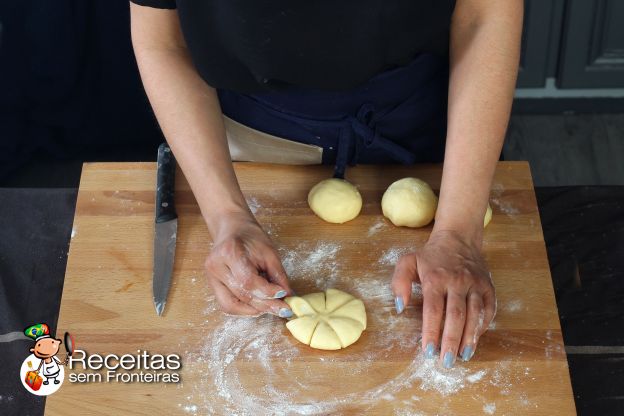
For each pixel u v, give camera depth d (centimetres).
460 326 128
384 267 148
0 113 257
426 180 163
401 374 131
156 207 155
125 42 252
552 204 173
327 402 127
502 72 140
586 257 163
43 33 241
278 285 136
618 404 138
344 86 144
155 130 277
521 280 144
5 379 144
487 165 139
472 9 142
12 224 169
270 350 134
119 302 142
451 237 136
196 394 128
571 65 306
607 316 153
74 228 154
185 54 150
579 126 312
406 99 158
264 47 132
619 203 173
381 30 132
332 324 135
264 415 125
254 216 155
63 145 273
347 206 152
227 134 166
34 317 154
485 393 128
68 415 126
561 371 130
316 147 162
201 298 142
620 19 290
